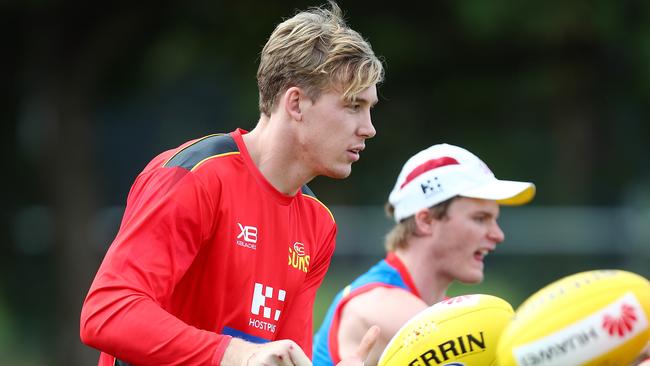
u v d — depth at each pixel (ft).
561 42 183.62
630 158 232.94
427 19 174.91
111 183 254.06
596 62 190.49
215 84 237.25
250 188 41.81
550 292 33.30
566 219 177.37
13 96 176.04
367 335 39.65
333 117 40.68
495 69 190.80
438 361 40.04
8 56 166.40
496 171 227.40
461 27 175.22
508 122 220.43
